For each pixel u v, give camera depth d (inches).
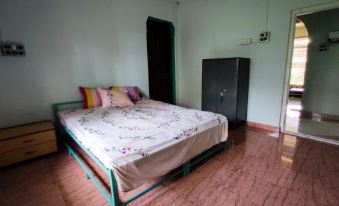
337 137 124.8
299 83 251.8
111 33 141.5
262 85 142.2
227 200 69.4
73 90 128.9
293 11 121.2
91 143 74.0
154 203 68.3
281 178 81.8
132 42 154.9
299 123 160.1
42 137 101.5
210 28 165.9
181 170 83.4
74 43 125.0
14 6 101.7
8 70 103.8
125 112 114.7
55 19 115.6
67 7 119.3
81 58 129.4
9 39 102.3
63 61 122.0
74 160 101.7
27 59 108.8
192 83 190.2
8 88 105.0
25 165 96.7
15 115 108.8
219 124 98.8
